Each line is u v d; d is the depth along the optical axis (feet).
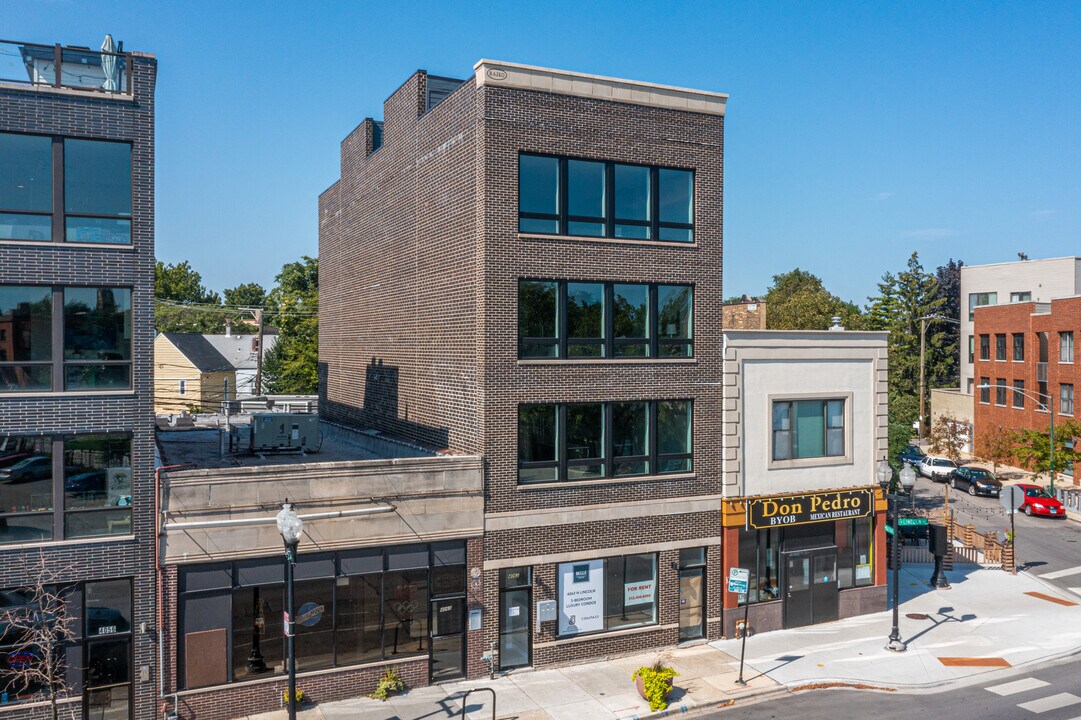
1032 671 73.87
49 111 58.80
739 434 81.82
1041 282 220.43
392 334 93.81
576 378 75.10
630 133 77.20
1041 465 165.48
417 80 86.84
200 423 112.37
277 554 64.28
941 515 144.56
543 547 73.67
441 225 80.23
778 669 73.41
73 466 59.41
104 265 60.23
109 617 60.34
